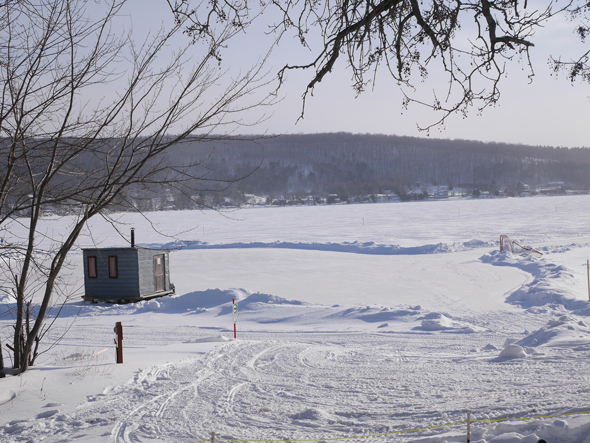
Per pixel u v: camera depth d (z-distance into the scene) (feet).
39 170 25.50
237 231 262.67
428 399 23.53
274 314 69.21
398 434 18.51
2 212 23.48
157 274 89.35
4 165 22.84
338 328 59.93
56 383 27.71
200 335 57.36
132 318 70.49
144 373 30.76
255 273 118.42
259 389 27.73
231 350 41.50
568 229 217.15
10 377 28.50
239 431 20.42
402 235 216.33
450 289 90.43
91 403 24.71
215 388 28.04
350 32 17.51
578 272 96.89
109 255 84.84
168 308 77.71
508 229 226.38
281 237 222.28
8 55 20.66
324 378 30.42
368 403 23.72
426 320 57.82
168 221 342.85
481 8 16.44
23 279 29.14
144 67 21.45
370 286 96.53
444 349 44.80
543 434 16.06
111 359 37.37
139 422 21.91
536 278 95.35
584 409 18.08
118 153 22.68
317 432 19.77
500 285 92.84
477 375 28.96
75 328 62.59
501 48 16.58
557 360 31.55
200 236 236.02
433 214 367.86
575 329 43.21
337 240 203.21
